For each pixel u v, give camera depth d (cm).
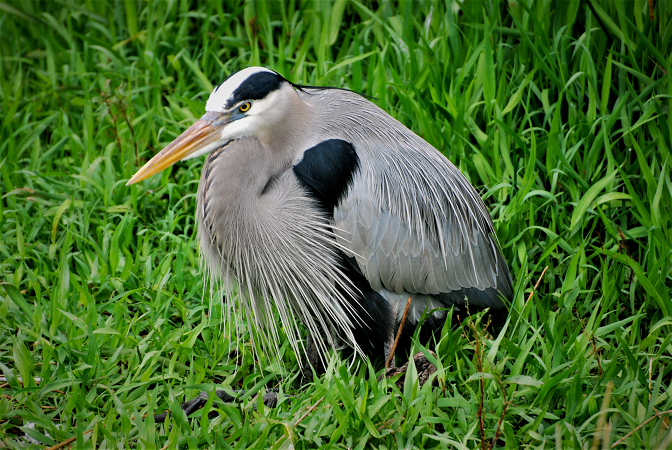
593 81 873
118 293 808
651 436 579
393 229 695
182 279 802
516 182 855
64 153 1041
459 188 746
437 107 912
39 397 653
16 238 870
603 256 802
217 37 1108
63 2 1208
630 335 718
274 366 720
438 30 1046
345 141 698
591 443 587
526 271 761
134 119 1027
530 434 579
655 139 838
